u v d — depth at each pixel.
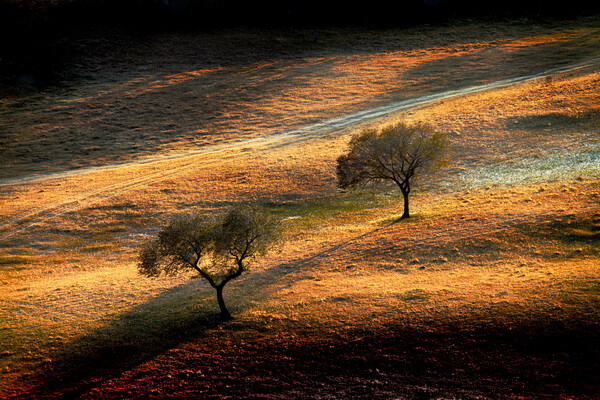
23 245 55.28
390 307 31.06
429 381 24.70
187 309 35.56
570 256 33.38
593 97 77.12
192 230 33.34
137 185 71.00
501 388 23.48
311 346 28.53
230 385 26.34
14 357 31.20
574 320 26.16
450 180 61.03
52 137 94.56
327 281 37.16
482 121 77.94
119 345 31.58
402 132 50.19
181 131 96.44
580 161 56.38
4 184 75.06
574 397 22.16
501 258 35.56
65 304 39.06
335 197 62.44
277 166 73.50
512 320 27.30
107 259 51.03
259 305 34.50
